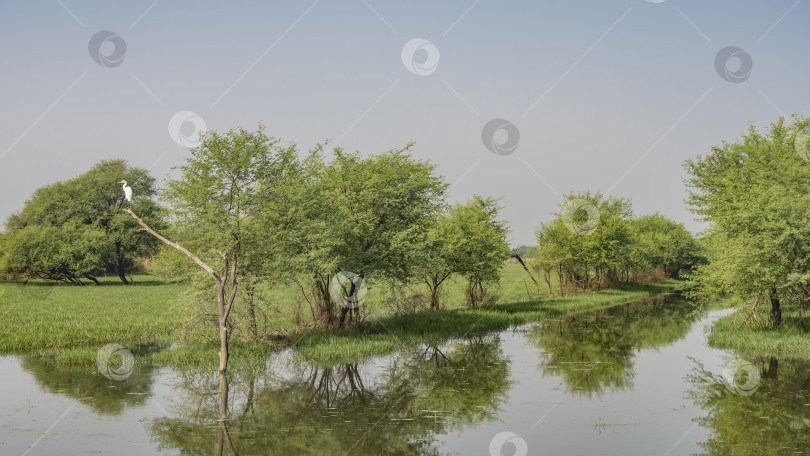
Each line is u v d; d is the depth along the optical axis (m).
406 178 26.66
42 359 19.61
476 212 37.12
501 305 37.62
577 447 10.56
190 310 21.41
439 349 22.16
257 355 19.56
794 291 22.58
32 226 66.25
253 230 21.09
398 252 23.91
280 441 11.12
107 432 11.57
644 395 14.69
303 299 27.58
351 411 13.39
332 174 24.77
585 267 50.50
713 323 28.27
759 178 25.73
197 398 14.50
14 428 11.75
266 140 21.73
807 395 14.39
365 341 22.08
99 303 37.38
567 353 21.33
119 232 66.56
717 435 11.23
